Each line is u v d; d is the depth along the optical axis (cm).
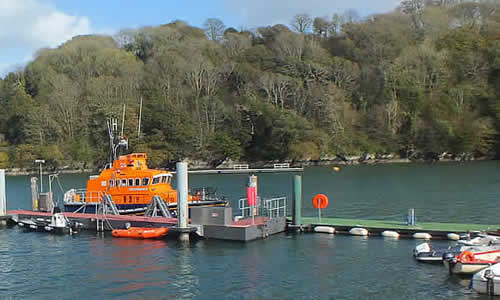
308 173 9594
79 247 2920
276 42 15825
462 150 11638
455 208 4634
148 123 11525
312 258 2559
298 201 3203
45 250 2878
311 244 2853
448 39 14862
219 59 15725
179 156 11544
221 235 2975
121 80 12319
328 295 2041
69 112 11675
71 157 11112
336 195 5891
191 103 13162
